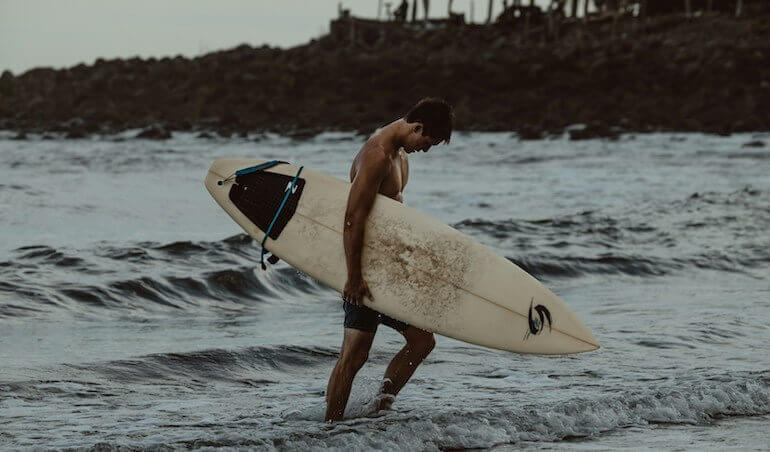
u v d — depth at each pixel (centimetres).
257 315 2269
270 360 1791
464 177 6975
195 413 1430
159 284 2409
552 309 1480
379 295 1407
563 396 1575
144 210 4238
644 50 17888
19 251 2688
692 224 4075
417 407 1489
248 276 2553
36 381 1546
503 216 4494
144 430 1318
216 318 2205
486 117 15962
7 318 2017
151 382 1617
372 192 1391
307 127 15175
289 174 1502
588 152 10162
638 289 2805
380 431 1304
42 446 1204
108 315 2155
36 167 6856
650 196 5591
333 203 1477
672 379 1697
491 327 1452
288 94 18125
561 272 3041
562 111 16062
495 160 8969
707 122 14612
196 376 1673
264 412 1452
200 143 11656
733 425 1471
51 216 3812
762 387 1647
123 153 9119
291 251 1466
